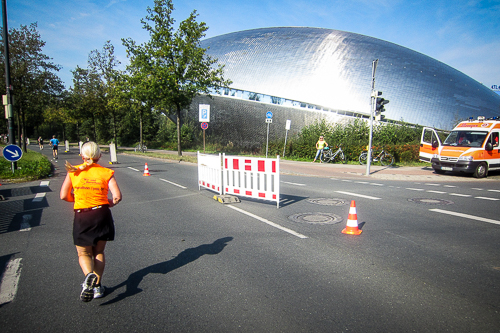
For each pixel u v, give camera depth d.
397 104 32.72
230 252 4.43
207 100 40.44
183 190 10.01
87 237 3.03
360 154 20.84
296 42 39.78
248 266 3.92
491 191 10.07
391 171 16.62
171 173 14.88
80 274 3.79
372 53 36.97
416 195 9.14
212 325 2.64
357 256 4.24
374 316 2.76
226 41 44.50
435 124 31.75
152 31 22.69
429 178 13.90
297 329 2.56
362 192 9.66
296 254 4.33
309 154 23.56
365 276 3.61
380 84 33.94
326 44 38.56
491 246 4.64
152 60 22.75
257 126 38.16
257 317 2.76
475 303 2.99
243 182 8.00
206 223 6.01
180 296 3.18
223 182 8.57
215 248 4.60
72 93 35.84
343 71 35.19
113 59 35.16
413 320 2.69
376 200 8.31
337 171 16.28
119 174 14.49
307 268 3.85
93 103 35.50
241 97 37.91
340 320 2.70
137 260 4.18
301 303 3.00
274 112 36.38
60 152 35.53
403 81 34.06
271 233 5.31
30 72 27.34
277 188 7.22
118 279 3.61
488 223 5.96
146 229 5.63
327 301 3.03
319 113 34.06
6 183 12.10
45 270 3.90
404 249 4.52
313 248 4.57
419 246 4.64
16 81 26.67
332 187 10.73
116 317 2.81
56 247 4.79
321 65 36.16
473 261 4.06
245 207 7.47
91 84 35.56
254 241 4.89
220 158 8.54
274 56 38.53
